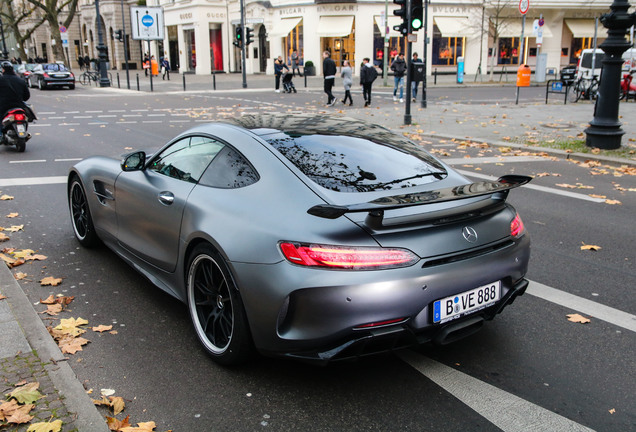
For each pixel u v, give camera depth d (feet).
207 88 104.12
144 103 74.64
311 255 9.01
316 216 9.50
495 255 10.28
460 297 9.73
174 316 13.29
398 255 9.10
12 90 36.81
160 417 9.38
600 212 23.03
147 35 119.55
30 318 12.29
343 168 10.94
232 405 9.73
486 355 11.51
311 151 11.30
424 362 11.19
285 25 136.36
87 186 16.61
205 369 10.91
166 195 12.32
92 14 207.62
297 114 14.17
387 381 10.48
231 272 10.04
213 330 11.22
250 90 98.99
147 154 16.34
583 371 10.94
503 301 10.54
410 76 49.57
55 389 9.52
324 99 79.71
